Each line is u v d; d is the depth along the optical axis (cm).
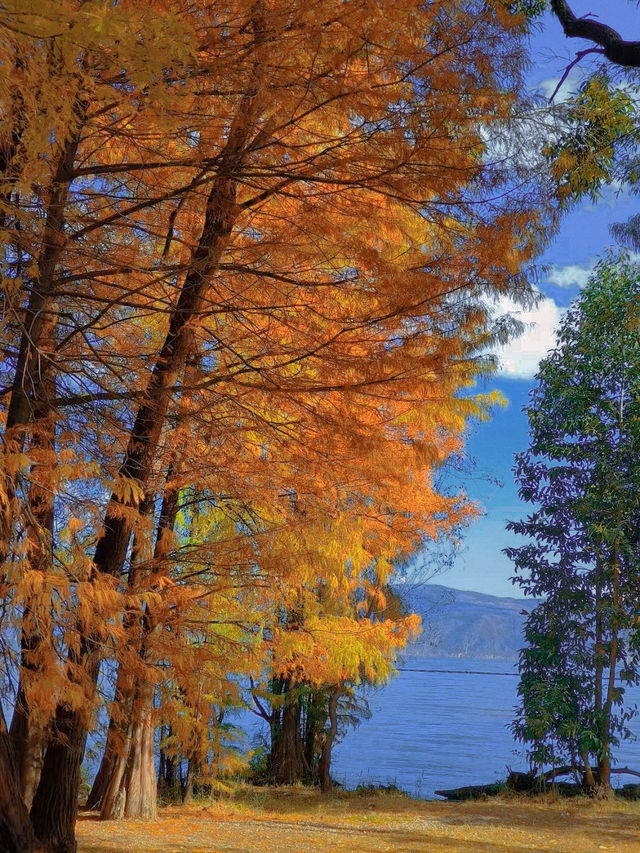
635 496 1595
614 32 621
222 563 786
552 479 1680
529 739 1641
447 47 523
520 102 549
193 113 524
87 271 609
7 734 473
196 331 702
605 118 746
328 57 503
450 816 1390
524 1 772
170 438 758
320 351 609
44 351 576
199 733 972
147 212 679
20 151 447
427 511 1260
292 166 569
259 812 1370
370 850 1038
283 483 756
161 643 672
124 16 339
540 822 1340
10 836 455
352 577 1212
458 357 590
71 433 561
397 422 795
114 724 648
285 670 1140
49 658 464
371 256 588
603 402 1644
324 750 1759
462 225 581
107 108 500
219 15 503
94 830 1047
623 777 2433
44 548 491
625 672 1608
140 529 572
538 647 1670
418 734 4456
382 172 552
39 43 370
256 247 614
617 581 1599
